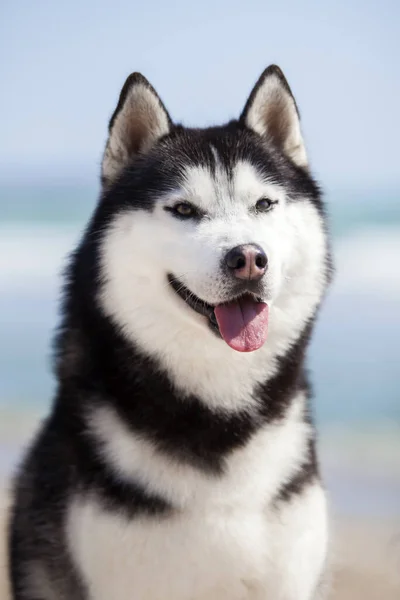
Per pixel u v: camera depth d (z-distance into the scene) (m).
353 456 8.57
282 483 3.88
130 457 3.82
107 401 3.98
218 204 4.09
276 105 4.49
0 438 9.11
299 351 4.17
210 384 3.96
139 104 4.35
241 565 3.76
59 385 4.23
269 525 3.82
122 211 4.10
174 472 3.79
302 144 4.48
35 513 4.13
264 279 3.84
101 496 3.78
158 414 3.92
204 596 3.82
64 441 4.05
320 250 4.26
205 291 3.85
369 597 5.91
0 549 5.99
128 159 4.37
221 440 3.89
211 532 3.72
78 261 4.21
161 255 3.99
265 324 3.93
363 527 7.05
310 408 4.27
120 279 4.01
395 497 7.62
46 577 4.12
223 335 3.87
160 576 3.74
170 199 4.08
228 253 3.80
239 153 4.24
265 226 4.07
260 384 4.02
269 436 3.95
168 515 3.73
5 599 5.30
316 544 3.95
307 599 3.98
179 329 3.94
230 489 3.77
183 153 4.24
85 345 4.14
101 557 3.76
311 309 4.21
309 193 4.36
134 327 3.98
